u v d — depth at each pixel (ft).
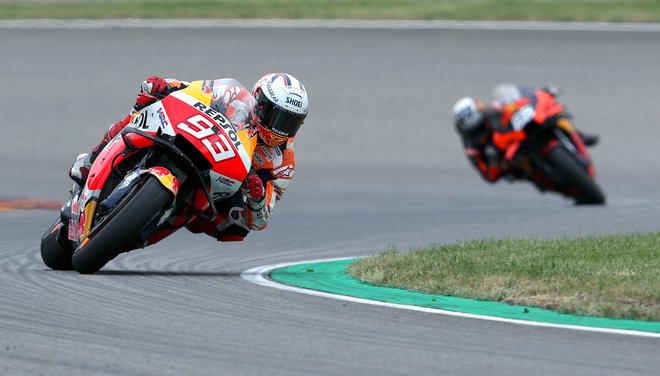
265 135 92.27
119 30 282.97
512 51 272.92
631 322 74.23
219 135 87.51
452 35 284.20
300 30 285.84
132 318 70.85
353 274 97.35
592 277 86.84
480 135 187.83
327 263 109.29
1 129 223.92
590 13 303.89
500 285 85.51
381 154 221.25
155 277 92.12
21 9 302.86
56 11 299.79
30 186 176.96
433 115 241.55
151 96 90.12
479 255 101.60
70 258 94.38
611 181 204.33
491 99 246.88
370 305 79.51
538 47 275.59
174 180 85.40
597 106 245.65
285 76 92.79
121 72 255.29
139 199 84.99
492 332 69.41
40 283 84.99
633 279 86.28
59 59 262.67
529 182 187.62
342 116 239.71
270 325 70.18
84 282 85.87
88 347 61.98
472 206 170.81
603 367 59.98
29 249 112.16
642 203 176.04
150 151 87.66
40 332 65.67
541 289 83.35
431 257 101.19
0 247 113.29
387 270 95.61
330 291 87.56
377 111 242.37
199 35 280.10
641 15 300.61
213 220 92.43
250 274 98.53
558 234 138.41
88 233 88.28
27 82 249.55
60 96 242.58
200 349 62.28
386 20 297.12
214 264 107.24
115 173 89.51
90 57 263.90
